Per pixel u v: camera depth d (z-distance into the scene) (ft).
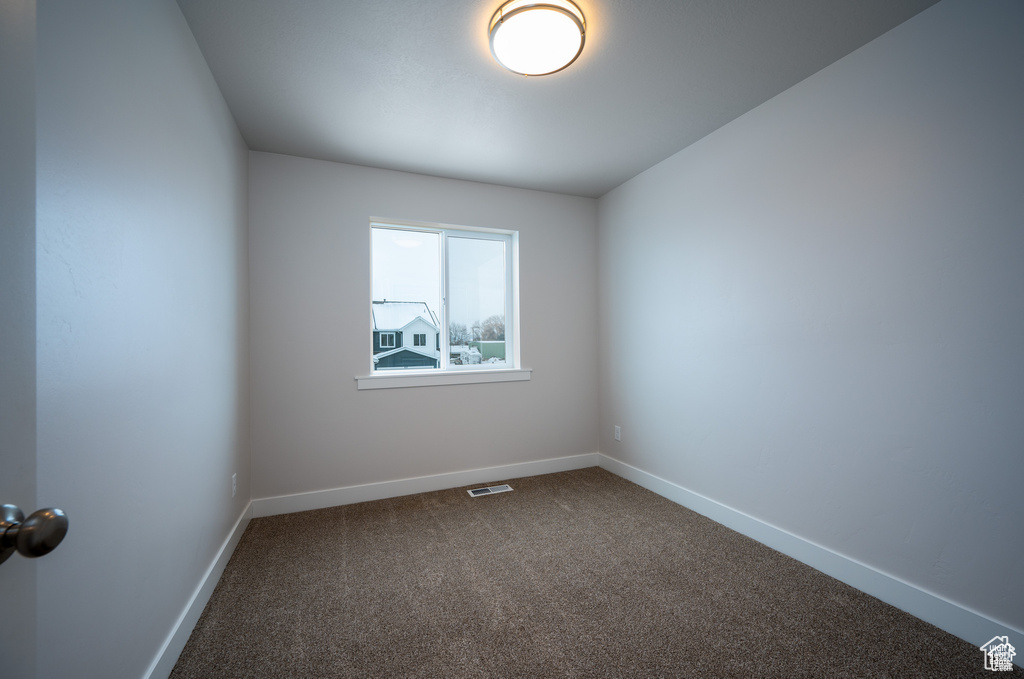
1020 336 4.64
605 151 9.34
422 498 9.81
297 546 7.48
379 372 10.39
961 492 5.10
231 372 7.31
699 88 7.04
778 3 5.24
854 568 6.15
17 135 1.92
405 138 8.59
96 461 3.31
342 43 5.84
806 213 6.80
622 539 7.71
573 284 12.14
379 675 4.58
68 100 2.96
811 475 6.76
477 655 4.87
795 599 5.89
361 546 7.48
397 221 10.31
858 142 6.11
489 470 10.96
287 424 9.12
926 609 5.38
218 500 6.48
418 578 6.45
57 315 2.85
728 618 5.49
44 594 2.69
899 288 5.67
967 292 5.04
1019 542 4.64
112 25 3.57
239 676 4.54
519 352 11.46
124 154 3.76
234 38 5.69
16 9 1.94
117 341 3.63
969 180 5.00
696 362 8.98
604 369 12.09
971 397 5.01
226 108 7.20
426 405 10.36
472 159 9.64
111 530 3.51
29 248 1.96
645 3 5.19
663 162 9.82
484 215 11.10
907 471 5.60
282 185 9.21
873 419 5.95
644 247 10.47
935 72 5.28
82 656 3.09
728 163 8.18
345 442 9.59
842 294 6.32
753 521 7.70
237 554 7.18
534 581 6.37
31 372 1.97
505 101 7.34
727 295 8.23
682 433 9.37
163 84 4.61
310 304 9.37
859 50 6.09
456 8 5.24
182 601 5.00
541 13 5.10
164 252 4.61
